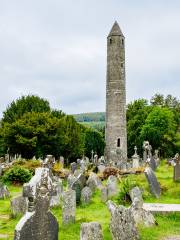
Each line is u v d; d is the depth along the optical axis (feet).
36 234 34.06
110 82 203.51
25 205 58.18
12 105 224.33
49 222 34.81
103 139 246.47
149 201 67.36
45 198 34.65
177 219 52.39
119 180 91.71
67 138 202.80
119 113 201.16
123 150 200.03
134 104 291.79
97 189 82.53
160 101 318.86
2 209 67.00
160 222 49.93
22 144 191.01
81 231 36.83
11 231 49.49
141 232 44.65
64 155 212.02
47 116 199.93
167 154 253.44
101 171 117.29
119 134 200.34
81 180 80.89
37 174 35.35
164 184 81.35
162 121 254.68
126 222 39.96
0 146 211.41
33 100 225.76
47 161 83.87
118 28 206.90
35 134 192.03
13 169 104.12
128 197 65.31
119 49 204.33
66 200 50.90
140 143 258.16
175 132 267.59
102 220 54.13
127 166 139.03
